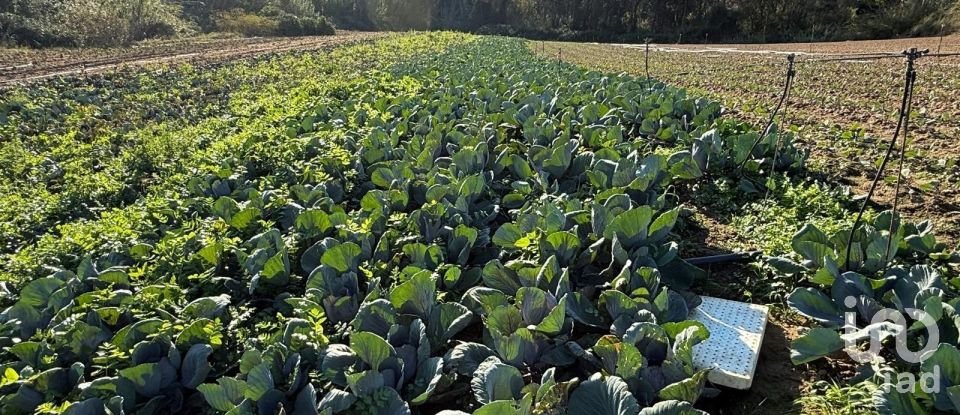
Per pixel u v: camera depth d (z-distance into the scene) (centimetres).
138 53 3009
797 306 476
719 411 427
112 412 403
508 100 1349
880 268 512
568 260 558
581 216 622
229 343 507
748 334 473
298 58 2736
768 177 807
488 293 511
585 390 374
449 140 1000
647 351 426
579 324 512
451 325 479
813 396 418
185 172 967
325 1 7050
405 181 795
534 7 7125
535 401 384
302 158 970
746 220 707
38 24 3192
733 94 1559
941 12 4144
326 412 374
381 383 405
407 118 1160
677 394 378
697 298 516
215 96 1780
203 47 3478
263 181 840
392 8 7575
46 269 629
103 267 622
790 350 470
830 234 604
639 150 957
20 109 1444
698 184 838
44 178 1020
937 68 1831
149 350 459
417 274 493
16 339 498
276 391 412
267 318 538
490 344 471
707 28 5741
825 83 1638
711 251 660
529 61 2331
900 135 1034
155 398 433
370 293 507
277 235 629
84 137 1288
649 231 587
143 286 579
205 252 604
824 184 771
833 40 4681
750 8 5581
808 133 1078
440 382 436
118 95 1723
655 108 1122
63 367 478
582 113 1119
